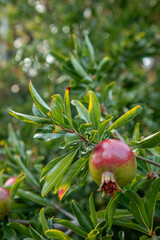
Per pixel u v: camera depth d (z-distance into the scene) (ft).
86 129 1.41
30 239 1.55
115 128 1.41
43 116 1.40
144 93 3.86
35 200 2.03
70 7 5.38
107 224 1.56
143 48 4.36
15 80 6.08
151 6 4.99
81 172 1.46
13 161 2.58
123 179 1.25
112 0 5.10
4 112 4.77
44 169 1.42
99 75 2.39
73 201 1.64
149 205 1.50
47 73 4.91
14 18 5.56
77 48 2.38
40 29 5.21
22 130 4.03
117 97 3.02
